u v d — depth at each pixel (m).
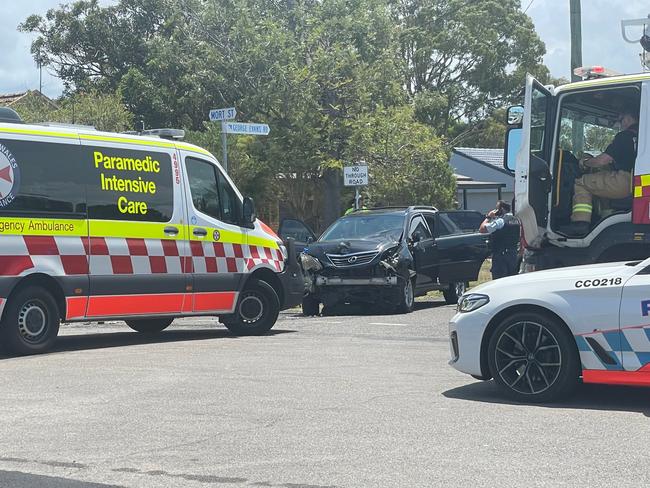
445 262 18.12
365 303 17.95
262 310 13.58
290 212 32.94
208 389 8.44
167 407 7.61
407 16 56.97
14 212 10.80
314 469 5.66
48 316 11.16
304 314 17.16
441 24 56.84
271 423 6.97
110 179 11.80
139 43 43.91
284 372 9.47
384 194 30.08
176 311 12.53
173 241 12.45
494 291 8.04
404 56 55.78
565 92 9.95
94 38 44.47
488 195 45.22
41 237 11.03
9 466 5.82
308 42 30.02
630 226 9.68
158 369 9.69
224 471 5.65
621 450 6.05
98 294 11.55
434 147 29.69
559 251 10.01
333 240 16.89
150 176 12.27
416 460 5.84
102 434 6.67
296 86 28.92
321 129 29.20
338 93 29.70
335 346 11.73
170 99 38.09
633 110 9.68
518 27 57.38
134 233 11.98
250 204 13.48
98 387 8.58
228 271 13.12
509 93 58.78
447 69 57.94
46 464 5.85
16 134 10.91
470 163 46.22
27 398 8.05
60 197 11.25
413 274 16.80
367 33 31.05
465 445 6.22
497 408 7.54
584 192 9.88
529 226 9.82
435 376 9.21
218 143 31.11
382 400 7.88
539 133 9.93
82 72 46.03
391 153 29.00
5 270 10.69
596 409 7.50
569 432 6.61
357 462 5.81
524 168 9.69
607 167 9.84
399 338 12.68
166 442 6.41
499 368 7.89
